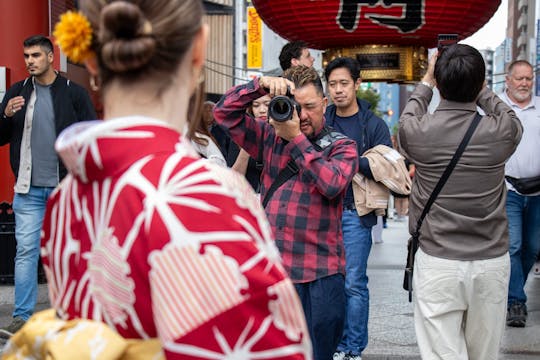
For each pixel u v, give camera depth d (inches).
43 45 237.0
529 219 270.7
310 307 150.6
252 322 51.6
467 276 150.9
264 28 880.9
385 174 206.1
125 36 54.3
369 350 234.1
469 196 150.4
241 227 52.4
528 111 267.3
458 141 149.7
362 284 211.2
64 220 58.6
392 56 285.1
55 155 239.6
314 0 268.1
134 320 53.1
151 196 52.1
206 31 59.2
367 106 223.3
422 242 155.0
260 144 155.9
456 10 266.2
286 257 149.6
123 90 56.6
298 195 149.9
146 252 51.8
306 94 153.8
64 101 239.3
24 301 235.6
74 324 54.7
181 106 58.3
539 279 378.9
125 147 54.2
